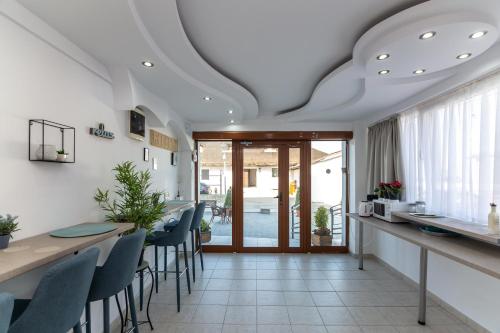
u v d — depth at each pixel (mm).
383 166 3830
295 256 4539
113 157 2451
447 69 2500
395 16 1699
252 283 3387
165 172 3893
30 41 1562
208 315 2633
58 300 1048
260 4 1695
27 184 1544
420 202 3070
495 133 2180
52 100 1730
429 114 3055
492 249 2055
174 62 2307
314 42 2197
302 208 4746
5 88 1413
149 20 1693
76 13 1539
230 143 4840
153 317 2596
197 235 4406
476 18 1546
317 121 4582
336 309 2752
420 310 2498
